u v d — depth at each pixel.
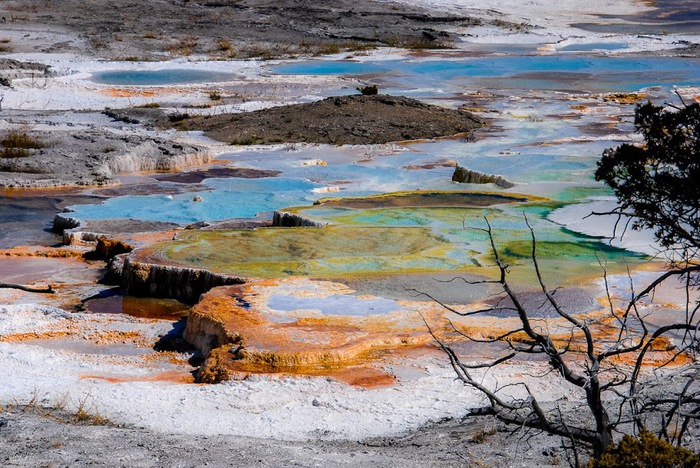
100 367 10.54
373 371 9.77
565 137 28.81
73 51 49.84
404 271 13.87
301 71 46.44
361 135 29.45
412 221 17.41
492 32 61.38
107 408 8.60
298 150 27.78
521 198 19.73
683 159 6.56
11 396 8.98
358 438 7.86
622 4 79.12
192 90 39.44
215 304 11.93
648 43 56.88
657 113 6.71
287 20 61.97
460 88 41.41
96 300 14.01
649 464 4.72
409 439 7.76
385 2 70.88
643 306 12.06
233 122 31.38
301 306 11.90
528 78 44.59
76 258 16.73
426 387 9.20
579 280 13.35
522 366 9.79
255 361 10.03
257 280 13.41
